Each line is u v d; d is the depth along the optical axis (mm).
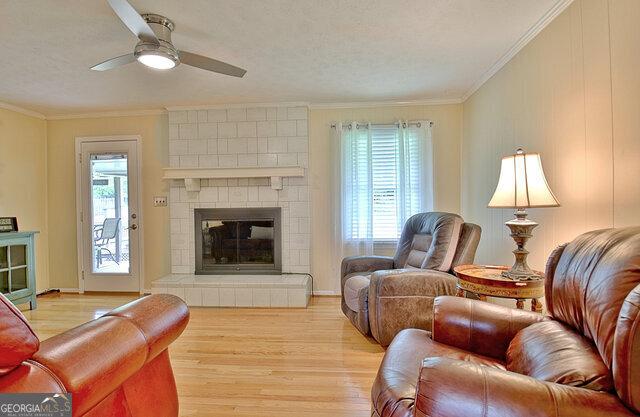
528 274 1892
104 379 899
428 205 3803
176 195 4102
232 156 4016
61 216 4305
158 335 1154
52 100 3703
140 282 4227
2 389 718
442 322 1563
